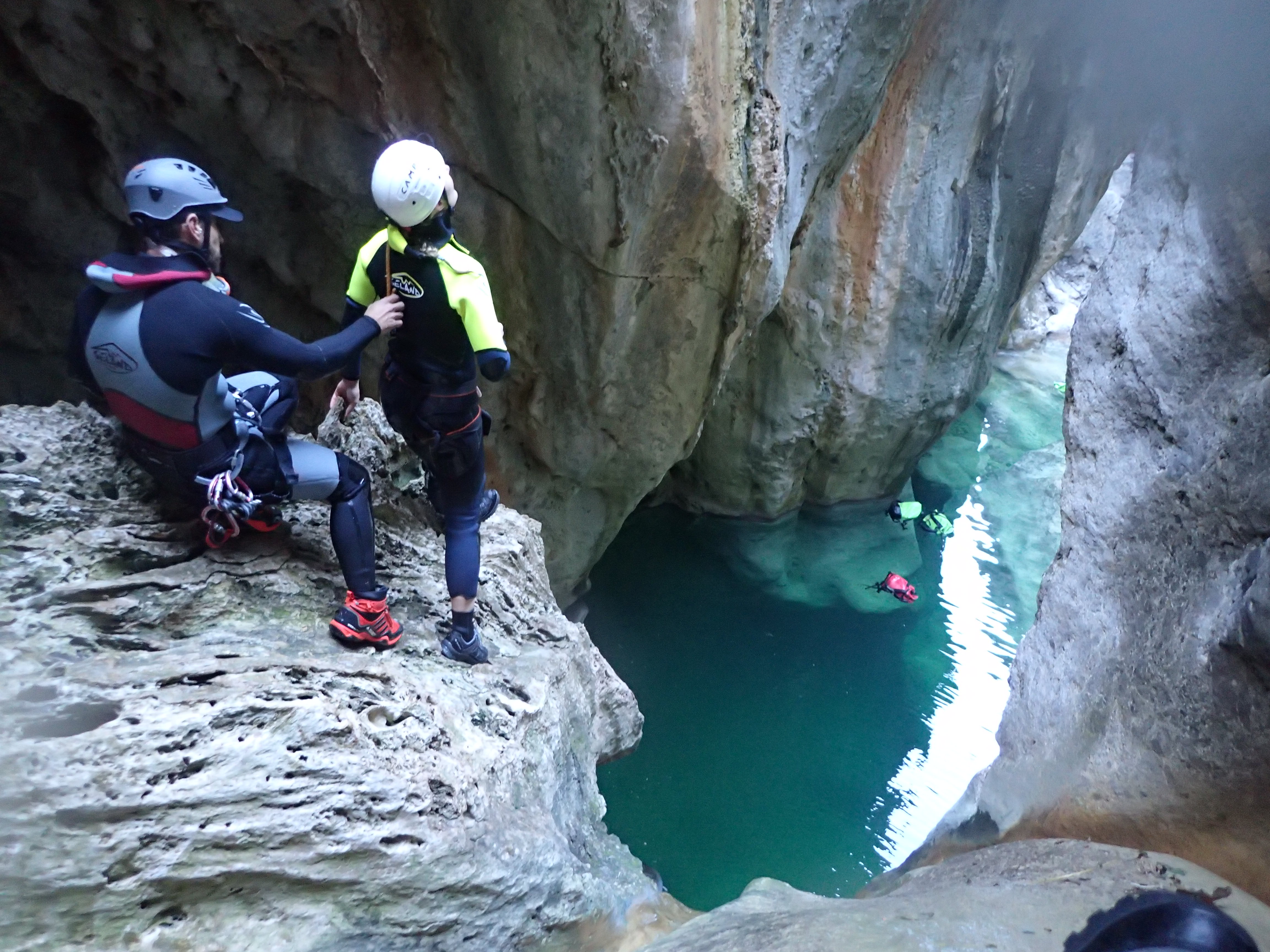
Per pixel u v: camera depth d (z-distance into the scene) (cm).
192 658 233
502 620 370
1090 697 345
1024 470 1216
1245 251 288
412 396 252
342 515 260
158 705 213
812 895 415
